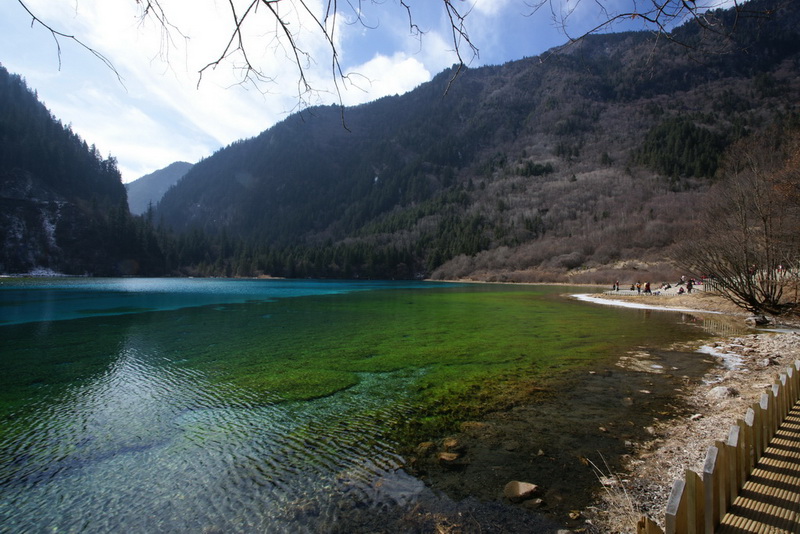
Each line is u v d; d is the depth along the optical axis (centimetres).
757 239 2022
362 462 572
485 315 2453
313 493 499
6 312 2433
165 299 3491
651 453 574
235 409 789
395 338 1592
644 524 284
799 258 1939
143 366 1124
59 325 1919
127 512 471
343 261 11981
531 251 10475
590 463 551
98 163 14988
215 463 576
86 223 10825
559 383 941
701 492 313
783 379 541
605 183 14138
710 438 607
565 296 4425
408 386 935
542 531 417
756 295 2183
